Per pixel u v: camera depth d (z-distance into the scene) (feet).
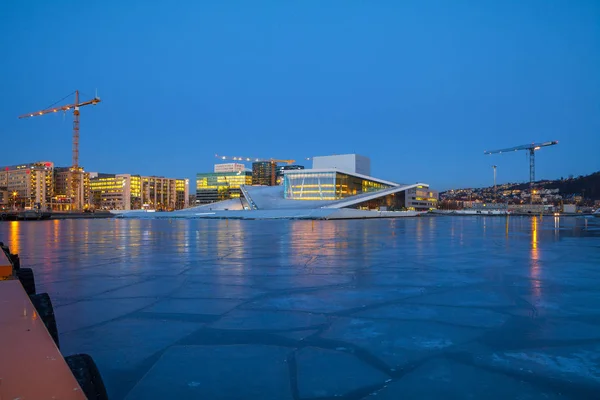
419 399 11.48
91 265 37.47
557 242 61.93
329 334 17.16
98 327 18.20
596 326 18.07
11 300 8.06
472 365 13.80
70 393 3.97
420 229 105.40
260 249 52.06
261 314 20.27
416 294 24.75
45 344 5.52
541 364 13.85
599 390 11.96
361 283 28.32
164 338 16.69
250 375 13.09
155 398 11.59
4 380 4.28
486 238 70.69
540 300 23.06
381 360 14.29
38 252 49.01
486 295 24.40
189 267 36.09
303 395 11.75
